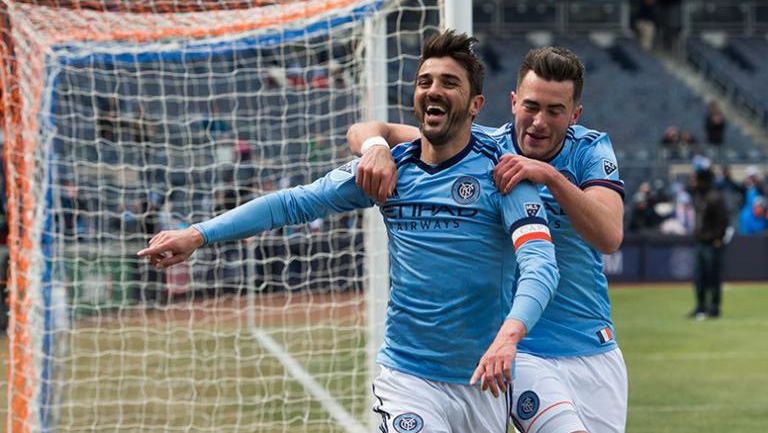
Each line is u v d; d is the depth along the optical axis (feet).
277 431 84.53
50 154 80.59
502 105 334.44
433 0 81.46
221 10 82.94
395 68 98.89
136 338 130.82
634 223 252.01
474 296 42.39
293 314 146.61
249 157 144.46
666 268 246.47
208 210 136.87
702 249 175.42
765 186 288.10
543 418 46.98
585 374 49.70
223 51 87.25
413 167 43.01
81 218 141.18
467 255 42.09
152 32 77.56
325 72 102.01
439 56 41.22
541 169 41.81
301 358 119.03
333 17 74.38
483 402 44.01
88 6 81.87
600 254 50.21
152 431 85.10
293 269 149.48
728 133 329.72
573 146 48.19
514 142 48.80
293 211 43.11
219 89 152.46
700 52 370.94
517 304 38.96
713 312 177.88
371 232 76.38
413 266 42.80
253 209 42.50
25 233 76.59
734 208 269.44
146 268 133.80
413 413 42.98
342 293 138.51
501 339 37.93
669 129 319.88
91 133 139.74
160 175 145.89
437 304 42.57
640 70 362.53
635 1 378.53
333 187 43.37
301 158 116.57
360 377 106.93
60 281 97.60
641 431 88.69
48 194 79.66
